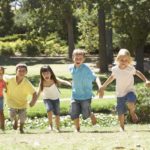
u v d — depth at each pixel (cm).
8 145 751
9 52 6206
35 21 5503
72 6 3531
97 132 992
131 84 1025
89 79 1055
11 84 1107
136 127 1168
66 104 1772
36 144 749
